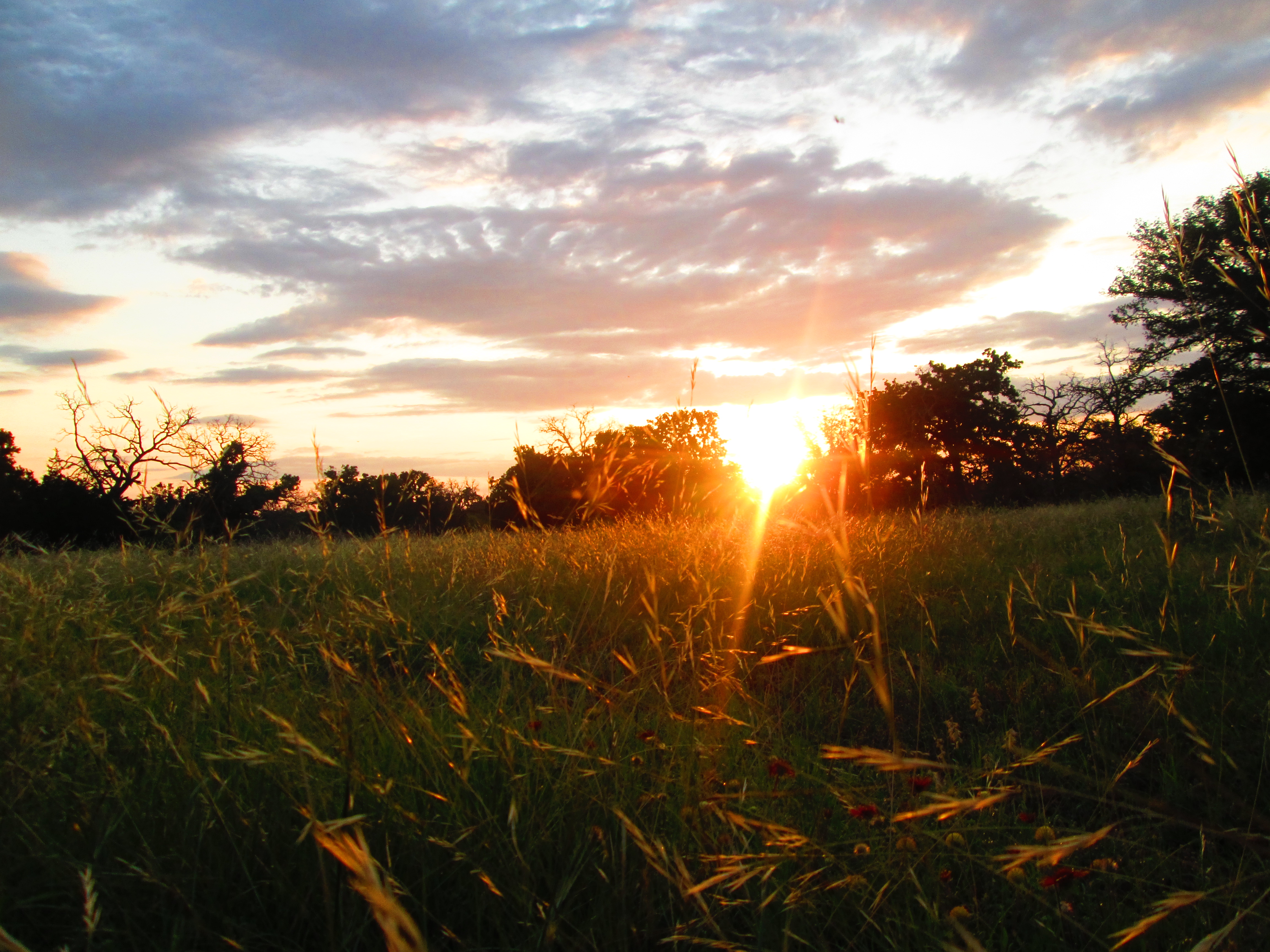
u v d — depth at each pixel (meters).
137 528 2.54
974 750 2.34
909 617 4.11
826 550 4.43
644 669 2.40
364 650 2.39
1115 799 1.93
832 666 3.30
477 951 1.42
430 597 3.96
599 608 3.72
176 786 1.81
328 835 1.28
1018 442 28.56
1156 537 5.93
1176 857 1.77
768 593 4.11
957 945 1.39
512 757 1.78
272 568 4.79
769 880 1.56
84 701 1.86
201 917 1.46
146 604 2.35
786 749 2.22
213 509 2.70
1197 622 3.22
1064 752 2.34
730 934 1.48
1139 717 2.43
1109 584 4.35
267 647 2.50
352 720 1.86
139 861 1.56
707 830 1.74
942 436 28.30
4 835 1.58
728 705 2.40
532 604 3.83
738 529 5.41
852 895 1.55
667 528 5.69
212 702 2.01
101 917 1.45
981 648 3.62
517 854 1.50
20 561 2.55
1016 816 1.93
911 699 2.91
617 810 1.46
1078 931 1.50
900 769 1.09
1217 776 2.06
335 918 1.48
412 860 1.62
